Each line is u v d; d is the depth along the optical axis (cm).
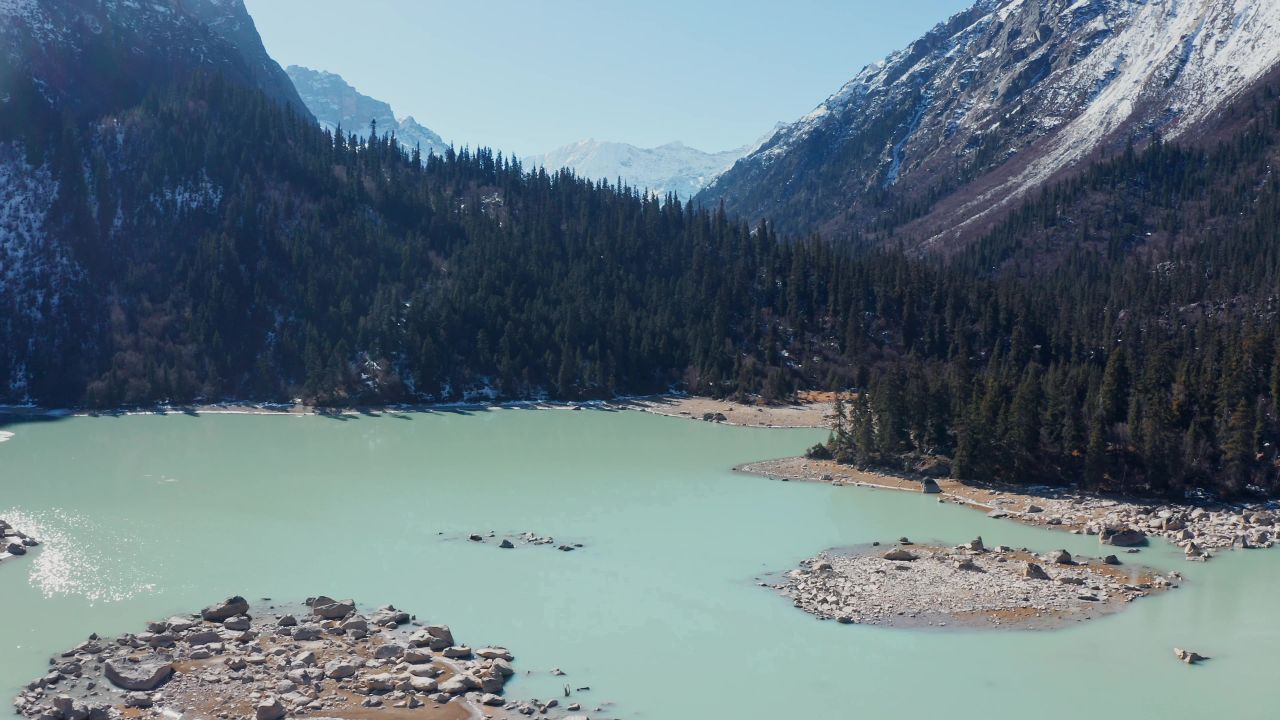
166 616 5934
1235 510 9262
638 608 6259
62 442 12381
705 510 9106
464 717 4628
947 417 11162
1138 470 9988
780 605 6347
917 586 6712
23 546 7212
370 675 5019
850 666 5375
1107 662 5459
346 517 8581
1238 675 5294
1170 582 6844
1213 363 12006
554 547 7688
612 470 11138
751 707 4853
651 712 4778
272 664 5159
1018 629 5938
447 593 6500
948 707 4900
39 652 5331
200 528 8069
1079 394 12800
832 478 10675
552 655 5462
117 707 4641
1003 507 9275
